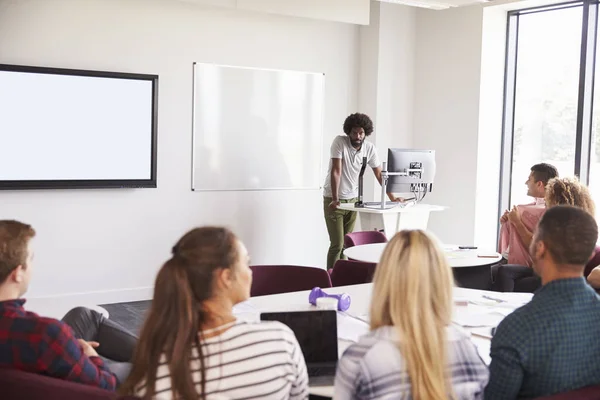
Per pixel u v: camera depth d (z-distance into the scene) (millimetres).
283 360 1666
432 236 1674
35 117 5426
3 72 5270
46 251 5570
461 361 1646
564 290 1893
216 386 1590
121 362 2822
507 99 6762
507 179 6816
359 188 5793
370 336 1633
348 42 6992
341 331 2463
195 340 1590
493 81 6656
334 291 3229
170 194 6105
